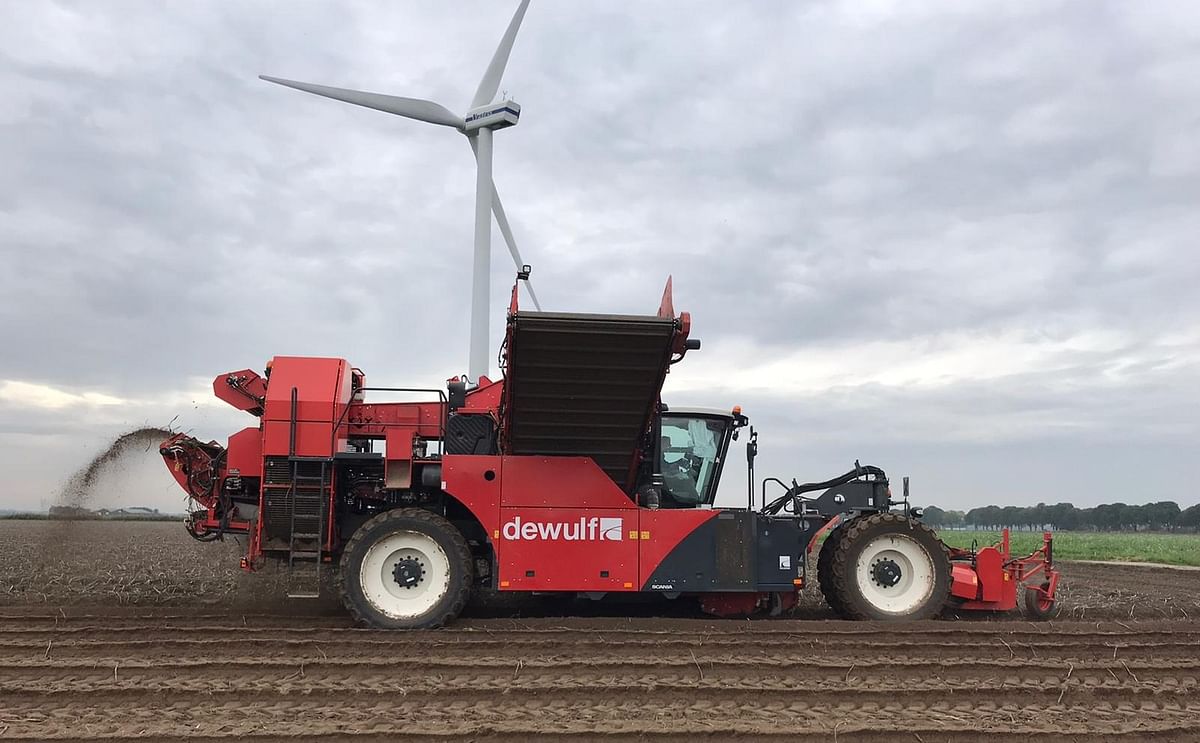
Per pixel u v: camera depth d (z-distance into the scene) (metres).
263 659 7.59
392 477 10.06
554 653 8.01
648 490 10.38
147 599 11.73
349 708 6.26
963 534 39.53
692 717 6.15
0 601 11.43
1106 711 6.52
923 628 9.55
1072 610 12.15
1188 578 19.67
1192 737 5.92
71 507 11.72
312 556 9.84
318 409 10.01
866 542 10.47
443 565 9.64
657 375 9.29
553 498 9.89
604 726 5.84
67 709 6.17
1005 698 6.79
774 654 8.04
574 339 8.90
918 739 5.76
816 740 5.68
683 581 9.95
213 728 5.71
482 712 6.20
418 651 8.05
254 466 10.49
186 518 11.16
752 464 11.29
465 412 10.64
